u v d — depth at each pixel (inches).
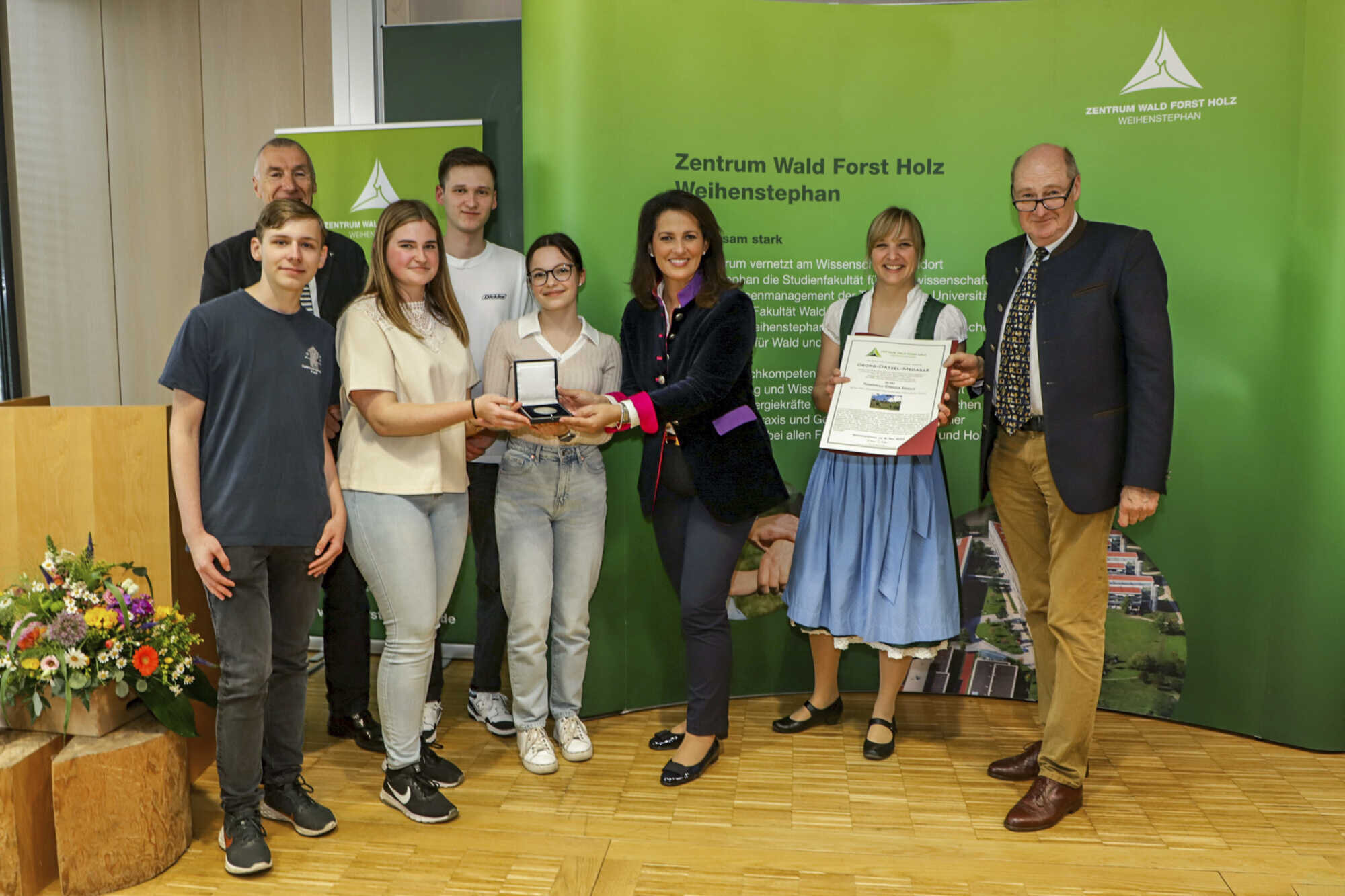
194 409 75.7
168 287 157.4
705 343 91.2
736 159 112.5
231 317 76.2
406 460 85.6
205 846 84.4
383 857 82.7
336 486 85.7
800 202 114.6
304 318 81.0
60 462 86.6
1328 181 99.7
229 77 151.5
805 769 101.6
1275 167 102.5
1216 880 79.9
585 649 104.7
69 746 76.4
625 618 114.9
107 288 158.6
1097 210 110.4
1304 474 103.1
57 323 160.4
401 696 87.9
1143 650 114.3
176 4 151.7
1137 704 115.8
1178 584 111.7
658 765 102.0
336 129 132.2
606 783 97.6
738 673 123.0
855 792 96.2
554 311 97.2
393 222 84.8
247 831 80.2
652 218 93.4
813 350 117.7
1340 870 81.5
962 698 123.0
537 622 98.7
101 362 160.2
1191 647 111.8
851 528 102.6
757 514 94.1
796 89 113.1
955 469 119.8
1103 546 88.4
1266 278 103.7
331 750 105.6
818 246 115.6
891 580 100.6
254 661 78.3
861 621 102.0
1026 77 111.9
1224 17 103.5
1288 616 105.6
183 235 155.9
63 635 75.3
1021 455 93.2
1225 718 110.7
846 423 99.5
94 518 87.0
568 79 106.5
